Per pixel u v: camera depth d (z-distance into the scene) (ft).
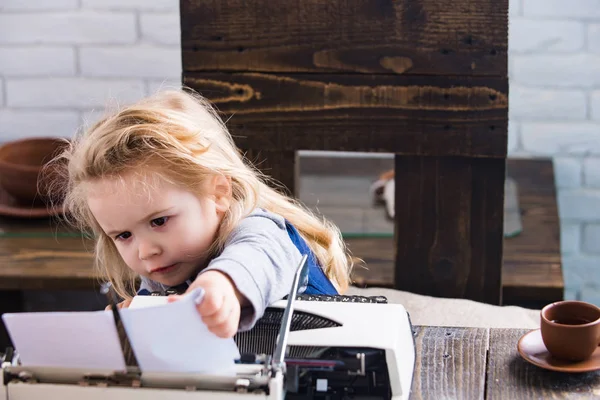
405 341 3.34
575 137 8.71
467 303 5.61
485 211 5.70
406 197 5.76
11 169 7.84
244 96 5.65
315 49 5.54
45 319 2.71
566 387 3.45
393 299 5.67
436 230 5.78
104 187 3.43
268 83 5.62
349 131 5.62
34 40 8.72
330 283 4.20
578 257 8.95
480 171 5.65
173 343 2.73
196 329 2.70
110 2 8.60
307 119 5.64
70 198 4.22
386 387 3.12
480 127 5.49
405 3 5.40
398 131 5.57
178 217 3.51
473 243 5.76
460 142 5.53
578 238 8.92
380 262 7.27
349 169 9.02
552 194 8.42
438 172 5.68
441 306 5.56
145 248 3.49
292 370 3.04
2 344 7.34
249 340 3.26
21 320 2.73
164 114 3.67
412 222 5.79
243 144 5.72
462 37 5.39
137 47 8.70
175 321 2.65
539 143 8.78
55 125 8.96
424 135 5.56
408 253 5.84
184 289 3.79
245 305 3.12
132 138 3.46
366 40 5.48
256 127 5.69
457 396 3.38
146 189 3.41
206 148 3.64
